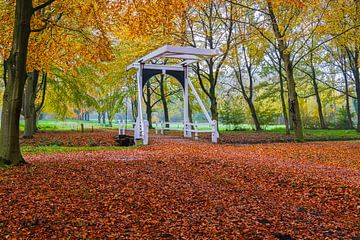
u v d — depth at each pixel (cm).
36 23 1230
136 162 1039
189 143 1784
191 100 3441
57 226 501
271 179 877
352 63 3080
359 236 517
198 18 2097
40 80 2816
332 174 937
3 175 782
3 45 1305
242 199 709
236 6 1980
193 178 863
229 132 2947
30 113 2152
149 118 3544
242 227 540
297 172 943
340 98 3691
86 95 2859
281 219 594
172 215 582
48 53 1448
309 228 551
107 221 534
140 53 2117
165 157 1163
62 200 618
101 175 834
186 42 2014
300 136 2083
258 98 3372
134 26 1215
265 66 3262
